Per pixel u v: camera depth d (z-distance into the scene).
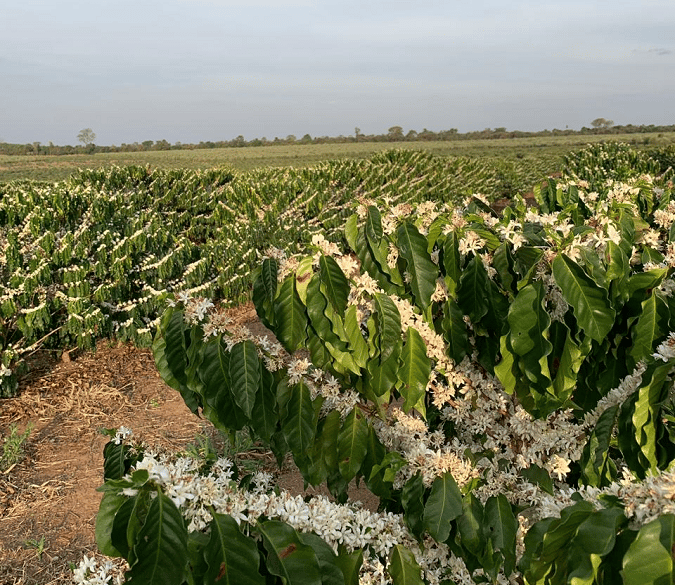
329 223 14.04
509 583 2.36
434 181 21.95
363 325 2.40
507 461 2.46
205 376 2.02
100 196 8.10
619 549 1.30
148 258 8.12
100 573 1.83
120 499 1.54
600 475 2.08
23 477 4.89
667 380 1.78
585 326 2.00
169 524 1.41
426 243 2.19
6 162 76.56
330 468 2.37
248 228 11.62
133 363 7.47
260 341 2.25
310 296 1.99
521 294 2.03
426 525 2.03
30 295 6.62
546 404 2.20
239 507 1.61
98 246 7.71
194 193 12.44
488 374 2.55
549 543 1.43
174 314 2.13
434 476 2.09
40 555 3.92
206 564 1.52
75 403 6.32
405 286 2.47
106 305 7.66
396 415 2.41
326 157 80.56
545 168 44.09
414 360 2.21
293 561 1.51
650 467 1.88
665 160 27.00
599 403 2.22
